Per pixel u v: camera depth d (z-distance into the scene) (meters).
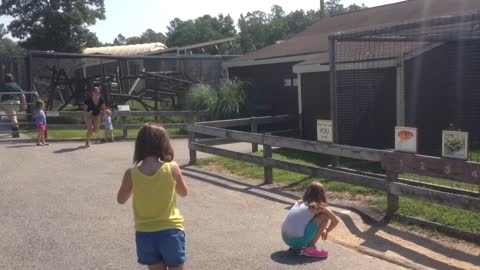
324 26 22.48
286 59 18.84
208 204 8.54
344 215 7.71
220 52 44.69
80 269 5.73
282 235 6.15
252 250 6.31
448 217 7.58
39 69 23.33
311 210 6.03
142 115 17.34
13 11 44.16
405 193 7.56
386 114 14.55
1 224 7.41
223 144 15.63
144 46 40.72
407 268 5.75
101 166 11.85
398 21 18.70
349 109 14.09
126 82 25.69
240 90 19.55
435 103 14.65
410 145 7.56
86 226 7.29
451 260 6.29
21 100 16.91
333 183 9.77
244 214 7.93
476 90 14.55
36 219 7.65
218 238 6.77
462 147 6.83
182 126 17.95
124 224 7.38
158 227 4.19
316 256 6.02
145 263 4.27
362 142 14.32
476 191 8.31
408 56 14.05
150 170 4.24
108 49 41.53
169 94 21.78
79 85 21.52
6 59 21.12
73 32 45.03
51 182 10.15
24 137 16.64
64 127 16.78
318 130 9.28
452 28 11.65
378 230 7.35
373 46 15.15
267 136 10.09
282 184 10.04
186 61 23.72
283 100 19.34
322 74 16.25
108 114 15.84
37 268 5.78
